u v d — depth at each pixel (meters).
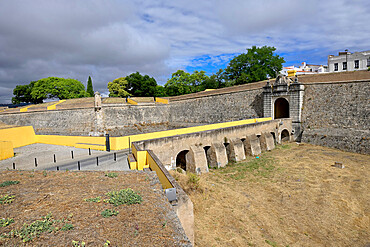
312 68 81.44
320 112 38.28
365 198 20.39
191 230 10.30
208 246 13.92
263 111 44.66
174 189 9.96
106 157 21.75
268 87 43.28
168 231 7.46
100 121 48.78
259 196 21.70
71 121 50.53
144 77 72.81
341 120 35.62
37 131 52.19
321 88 39.53
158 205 9.27
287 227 17.23
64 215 8.24
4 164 20.48
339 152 32.53
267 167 28.55
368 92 34.28
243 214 18.45
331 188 22.33
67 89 72.00
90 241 6.73
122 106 53.53
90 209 8.72
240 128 32.69
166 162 24.11
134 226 7.65
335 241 15.76
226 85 67.06
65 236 6.94
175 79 73.62
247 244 14.85
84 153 24.14
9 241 6.62
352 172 25.38
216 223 16.80
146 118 57.47
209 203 19.50
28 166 19.53
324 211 19.00
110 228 7.47
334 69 63.28
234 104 49.66
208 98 54.62
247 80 60.75
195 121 55.94
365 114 33.47
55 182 11.95
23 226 7.41
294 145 37.84
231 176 26.38
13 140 29.23
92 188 11.03
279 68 63.00
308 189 22.42
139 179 12.58
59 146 29.30
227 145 31.59
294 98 40.25
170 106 62.84
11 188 10.98
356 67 59.09
